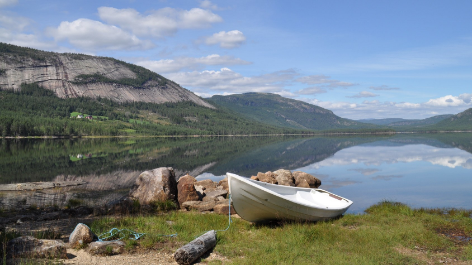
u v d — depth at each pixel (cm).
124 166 3750
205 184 1961
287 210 1092
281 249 813
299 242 872
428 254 828
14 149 6612
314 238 923
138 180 1550
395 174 3106
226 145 9412
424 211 1438
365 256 778
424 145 8212
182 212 1308
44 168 3500
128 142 11306
